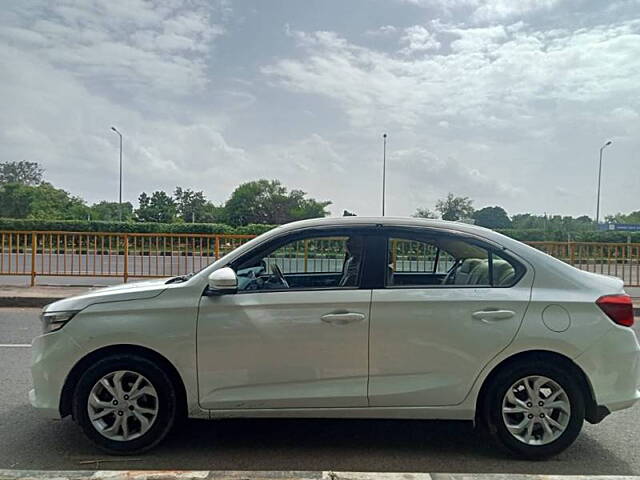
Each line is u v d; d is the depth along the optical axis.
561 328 3.72
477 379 3.74
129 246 12.16
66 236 12.02
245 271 3.94
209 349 3.71
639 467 3.72
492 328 3.72
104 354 3.78
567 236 27.08
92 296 3.86
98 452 3.83
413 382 3.74
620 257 11.68
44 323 3.87
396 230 3.98
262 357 3.72
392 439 4.16
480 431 4.19
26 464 3.64
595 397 3.73
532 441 3.74
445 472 3.60
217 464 3.67
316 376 3.74
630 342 3.79
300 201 74.81
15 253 12.23
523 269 3.90
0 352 6.67
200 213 73.50
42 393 3.78
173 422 3.79
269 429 4.33
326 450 3.94
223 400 3.73
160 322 3.72
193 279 3.87
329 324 3.71
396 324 3.72
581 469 3.67
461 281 3.98
